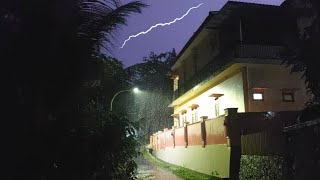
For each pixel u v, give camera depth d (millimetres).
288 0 8523
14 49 5273
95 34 5953
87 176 5668
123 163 7996
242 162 12688
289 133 8969
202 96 25828
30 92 5336
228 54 19938
